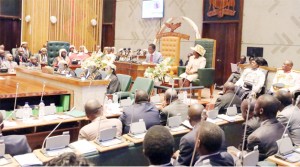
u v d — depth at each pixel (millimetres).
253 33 9109
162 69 5934
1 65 7793
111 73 5859
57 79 5211
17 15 12469
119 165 2758
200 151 2107
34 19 12336
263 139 2723
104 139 2840
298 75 6184
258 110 2877
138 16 12508
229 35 9898
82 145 2715
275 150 2727
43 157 2475
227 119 3932
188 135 2568
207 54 8656
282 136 2766
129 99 4695
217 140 2057
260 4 8922
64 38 13039
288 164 2520
